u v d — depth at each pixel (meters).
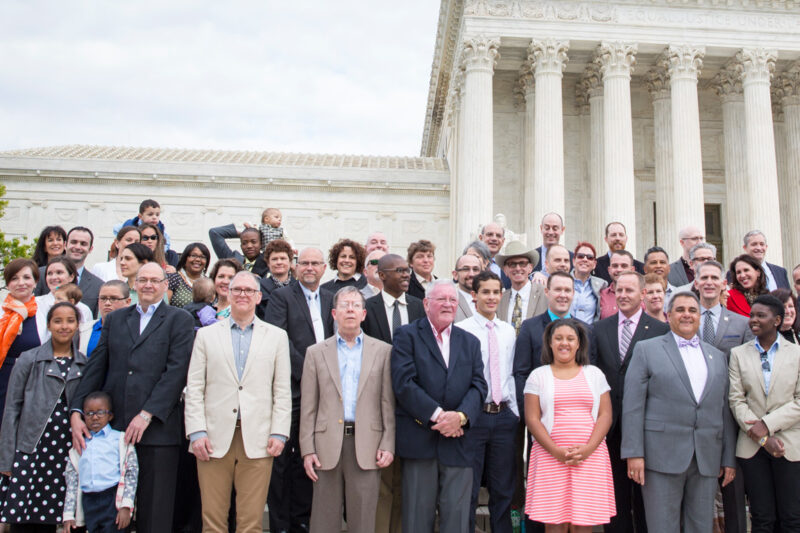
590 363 10.41
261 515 9.46
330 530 9.54
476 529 11.55
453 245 37.06
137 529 9.55
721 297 12.02
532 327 10.52
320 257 11.34
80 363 10.28
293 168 39.44
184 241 38.56
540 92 33.03
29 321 11.12
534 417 9.49
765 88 33.94
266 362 9.78
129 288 12.12
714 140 39.41
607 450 9.74
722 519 10.91
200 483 9.46
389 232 39.31
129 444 9.39
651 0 34.09
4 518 9.52
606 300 12.29
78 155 40.06
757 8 34.66
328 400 9.75
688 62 33.78
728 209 36.69
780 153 38.25
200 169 39.06
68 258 12.21
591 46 34.28
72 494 9.59
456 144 37.56
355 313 9.84
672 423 9.54
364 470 9.59
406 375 9.70
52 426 9.86
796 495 9.70
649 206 38.56
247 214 39.06
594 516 9.04
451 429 9.34
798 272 12.42
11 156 38.41
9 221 38.06
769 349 10.16
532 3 33.72
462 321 10.86
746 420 9.80
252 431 9.45
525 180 36.25
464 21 33.50
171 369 9.78
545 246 15.26
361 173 39.66
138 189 38.75
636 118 39.19
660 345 9.88
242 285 9.82
